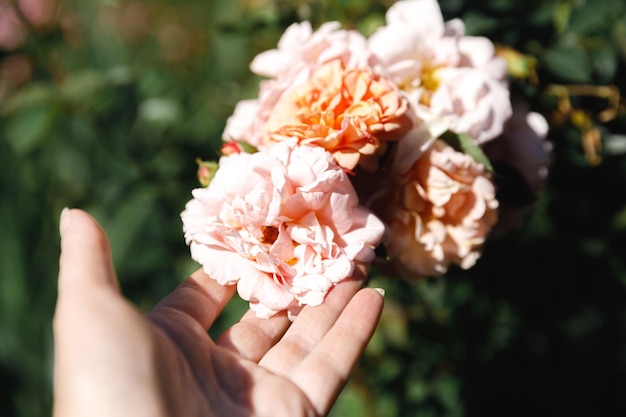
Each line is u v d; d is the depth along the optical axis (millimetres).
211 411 326
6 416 659
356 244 357
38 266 667
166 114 605
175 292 363
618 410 604
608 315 582
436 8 406
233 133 414
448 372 562
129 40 788
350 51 392
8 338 655
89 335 307
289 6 488
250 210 347
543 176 435
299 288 350
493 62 417
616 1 469
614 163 498
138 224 650
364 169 378
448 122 378
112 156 621
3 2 674
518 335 579
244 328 364
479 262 519
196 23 806
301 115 374
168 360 320
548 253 542
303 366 345
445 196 380
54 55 678
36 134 579
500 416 579
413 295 552
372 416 558
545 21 473
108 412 300
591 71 477
